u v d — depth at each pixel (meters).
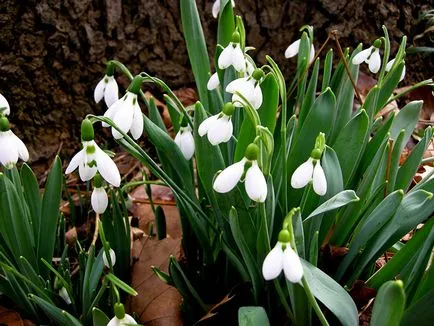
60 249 0.52
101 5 0.67
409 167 0.45
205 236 0.45
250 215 0.41
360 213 0.45
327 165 0.40
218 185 0.35
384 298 0.33
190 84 0.75
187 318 0.47
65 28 0.66
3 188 0.41
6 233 0.43
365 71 0.82
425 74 0.86
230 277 0.46
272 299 0.44
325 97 0.41
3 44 0.65
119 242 0.46
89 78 0.69
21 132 0.68
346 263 0.43
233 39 0.41
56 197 0.43
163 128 0.46
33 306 0.46
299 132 0.44
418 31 0.82
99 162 0.37
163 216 0.51
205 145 0.41
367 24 0.79
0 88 0.66
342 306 0.35
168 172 0.46
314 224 0.42
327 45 0.77
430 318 0.36
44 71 0.67
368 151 0.46
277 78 0.40
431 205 0.40
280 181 0.43
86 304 0.43
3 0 0.63
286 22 0.75
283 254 0.31
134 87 0.40
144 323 0.46
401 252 0.41
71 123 0.70
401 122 0.49
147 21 0.70
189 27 0.47
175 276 0.43
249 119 0.39
